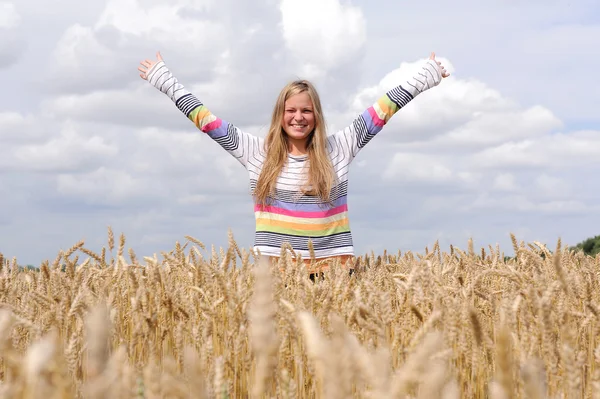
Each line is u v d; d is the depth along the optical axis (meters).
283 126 6.75
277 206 6.70
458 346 2.92
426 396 1.19
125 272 4.64
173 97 7.20
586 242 13.79
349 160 6.98
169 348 3.79
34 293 3.74
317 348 1.05
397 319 3.17
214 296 3.81
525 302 3.07
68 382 1.28
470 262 4.94
